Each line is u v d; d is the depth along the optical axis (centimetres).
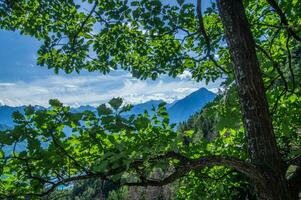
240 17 411
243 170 380
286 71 556
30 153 400
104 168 366
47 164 409
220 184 587
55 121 414
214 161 381
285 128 559
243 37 406
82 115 418
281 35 634
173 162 462
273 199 377
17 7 610
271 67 505
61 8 641
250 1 683
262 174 377
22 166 416
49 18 652
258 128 390
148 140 418
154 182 406
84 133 427
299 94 510
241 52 403
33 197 423
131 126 423
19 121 399
